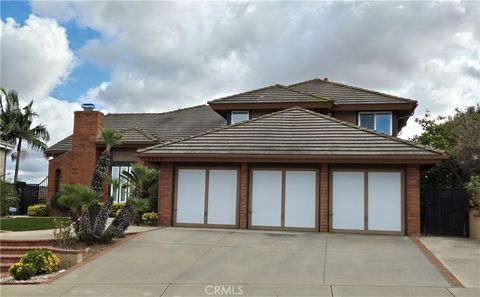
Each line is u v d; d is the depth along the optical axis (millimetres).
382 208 17078
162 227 18109
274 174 18062
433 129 27562
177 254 13328
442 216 17406
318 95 25406
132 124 31359
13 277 11836
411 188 16844
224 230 17422
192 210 18531
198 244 14547
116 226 15305
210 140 19000
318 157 17125
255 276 11188
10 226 19172
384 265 12000
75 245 14094
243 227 17906
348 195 17375
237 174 18375
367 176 17328
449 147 24703
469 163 22016
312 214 17609
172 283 10773
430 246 14508
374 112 24719
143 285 10672
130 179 16047
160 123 31203
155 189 20516
